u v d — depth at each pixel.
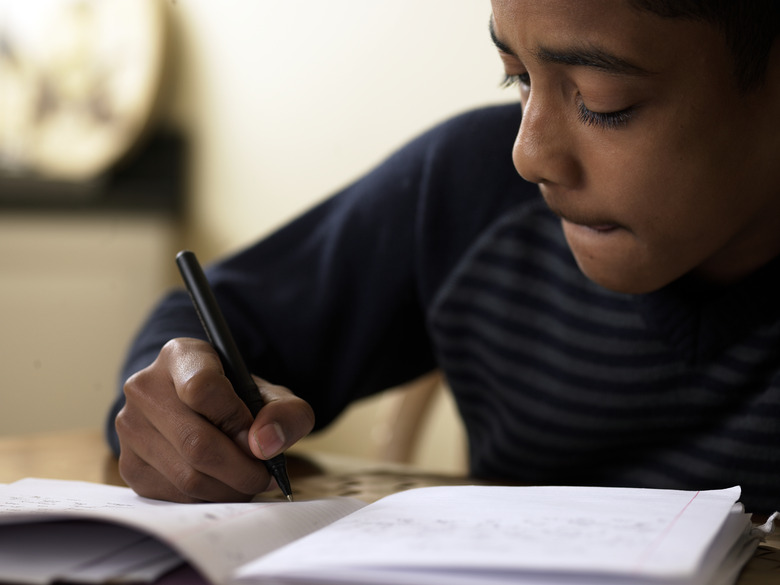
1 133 2.14
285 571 0.39
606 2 0.50
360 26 1.66
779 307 0.73
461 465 1.23
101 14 2.04
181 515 0.45
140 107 1.97
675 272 0.61
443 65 1.51
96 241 2.05
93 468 0.72
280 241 0.93
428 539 0.43
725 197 0.58
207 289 0.63
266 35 1.87
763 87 0.55
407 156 0.92
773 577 0.47
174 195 2.08
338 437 1.77
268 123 1.87
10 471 0.70
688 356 0.76
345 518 0.49
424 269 0.90
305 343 0.89
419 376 1.01
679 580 0.37
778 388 0.74
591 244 0.61
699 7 0.50
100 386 2.08
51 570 0.41
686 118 0.54
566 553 0.39
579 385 0.82
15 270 2.06
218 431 0.55
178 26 2.04
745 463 0.76
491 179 0.87
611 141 0.55
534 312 0.85
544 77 0.55
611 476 0.85
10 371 2.08
